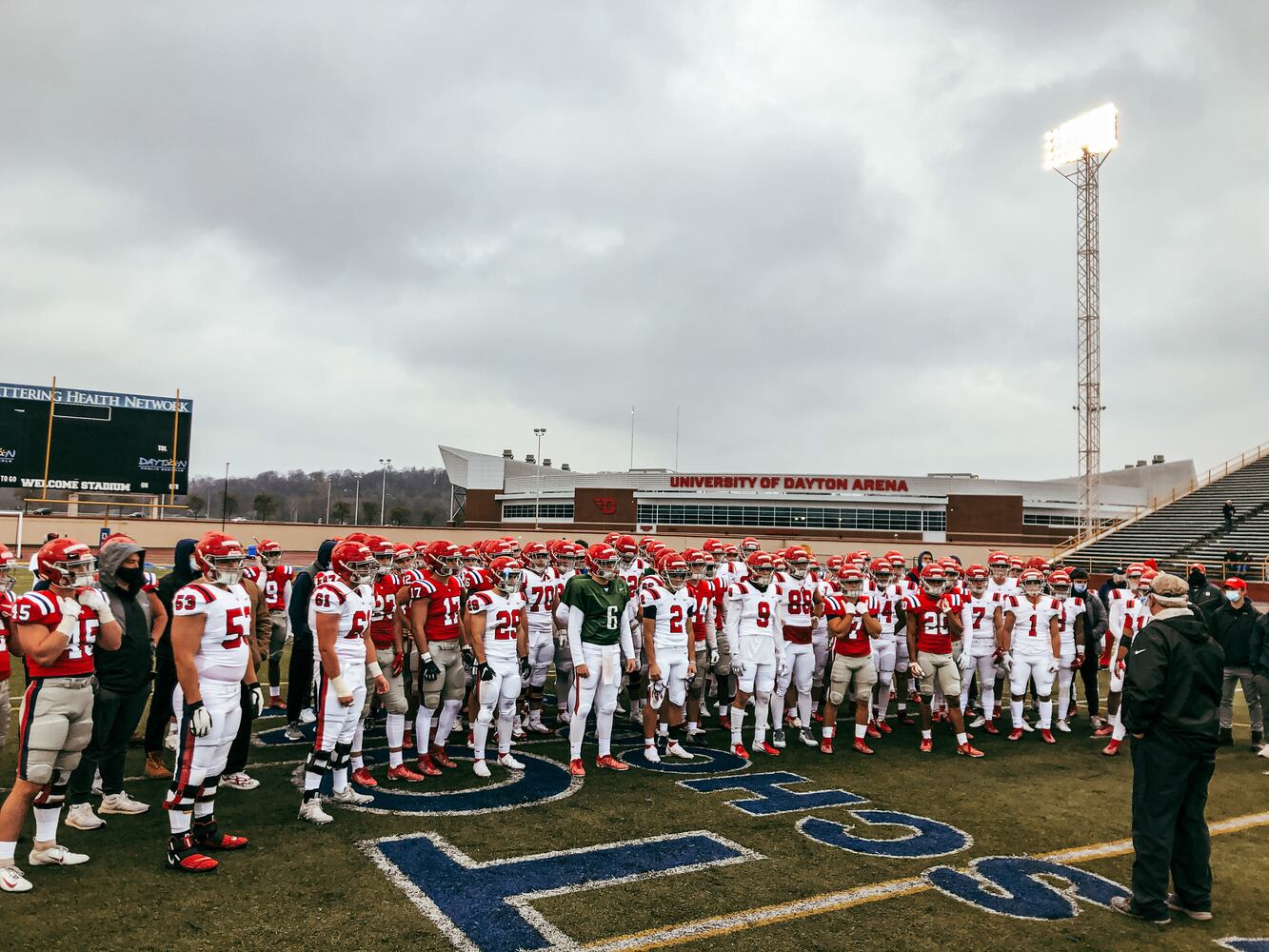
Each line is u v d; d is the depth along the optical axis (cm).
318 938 411
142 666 582
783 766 784
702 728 956
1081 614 992
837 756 834
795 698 1056
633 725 973
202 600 491
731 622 866
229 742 514
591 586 757
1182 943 433
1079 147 3950
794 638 875
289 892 465
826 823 610
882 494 4888
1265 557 3080
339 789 627
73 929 412
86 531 3541
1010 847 570
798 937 427
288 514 12256
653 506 5184
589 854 538
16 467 3256
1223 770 805
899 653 1013
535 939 417
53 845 492
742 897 475
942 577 857
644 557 1081
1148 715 460
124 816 586
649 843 561
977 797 693
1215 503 3906
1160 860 455
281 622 988
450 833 571
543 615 928
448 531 4462
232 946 400
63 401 3341
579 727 738
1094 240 3947
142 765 723
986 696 978
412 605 717
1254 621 898
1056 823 627
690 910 455
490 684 723
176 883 472
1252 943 434
